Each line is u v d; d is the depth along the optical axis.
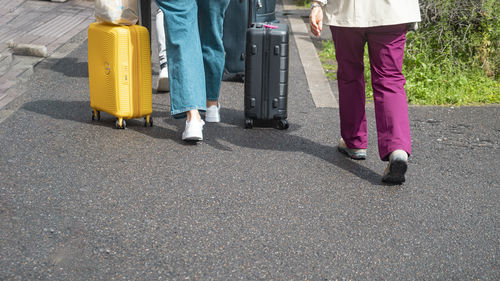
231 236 3.05
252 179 3.76
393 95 3.68
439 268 2.84
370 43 3.71
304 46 7.68
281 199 3.50
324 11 3.81
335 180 3.80
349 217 3.31
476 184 3.83
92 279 2.64
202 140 4.39
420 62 6.15
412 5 3.64
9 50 6.67
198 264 2.79
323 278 2.72
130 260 2.80
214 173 3.82
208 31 4.45
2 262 2.73
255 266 2.79
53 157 3.95
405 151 3.62
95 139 4.30
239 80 6.10
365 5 3.64
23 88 5.51
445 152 4.36
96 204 3.34
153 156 4.04
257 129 4.72
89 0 9.66
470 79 6.03
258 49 4.57
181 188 3.58
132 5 4.39
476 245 3.07
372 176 3.89
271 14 6.24
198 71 4.27
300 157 4.16
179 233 3.06
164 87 5.54
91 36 4.47
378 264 2.86
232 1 5.76
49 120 4.66
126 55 4.34
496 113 5.25
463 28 6.32
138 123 4.70
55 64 6.37
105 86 4.46
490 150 4.43
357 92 4.02
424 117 5.11
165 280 2.65
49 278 2.63
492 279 2.77
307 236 3.09
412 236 3.13
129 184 3.60
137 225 3.12
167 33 4.20
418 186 3.76
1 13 8.44
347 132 4.12
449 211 3.44
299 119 5.01
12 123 4.56
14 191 3.44
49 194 3.43
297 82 6.15
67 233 3.02
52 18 8.40
